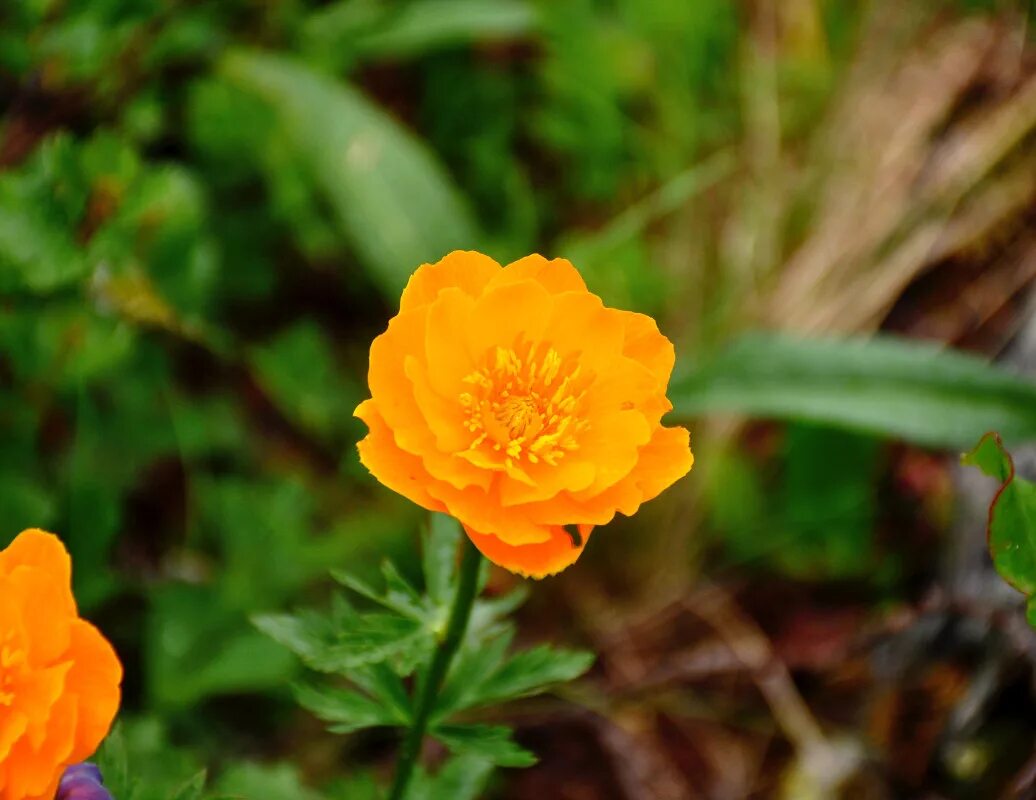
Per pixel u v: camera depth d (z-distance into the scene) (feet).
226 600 1.61
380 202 1.74
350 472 1.74
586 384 1.31
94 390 1.67
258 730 1.64
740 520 1.76
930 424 1.60
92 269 1.52
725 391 1.64
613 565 1.76
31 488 1.57
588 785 1.67
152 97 1.74
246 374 1.79
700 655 1.73
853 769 1.64
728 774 1.68
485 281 1.31
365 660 1.31
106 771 1.31
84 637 1.23
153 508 1.72
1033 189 1.79
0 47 1.65
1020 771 1.54
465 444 1.29
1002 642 1.56
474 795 1.42
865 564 1.73
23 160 1.67
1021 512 1.36
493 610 1.37
